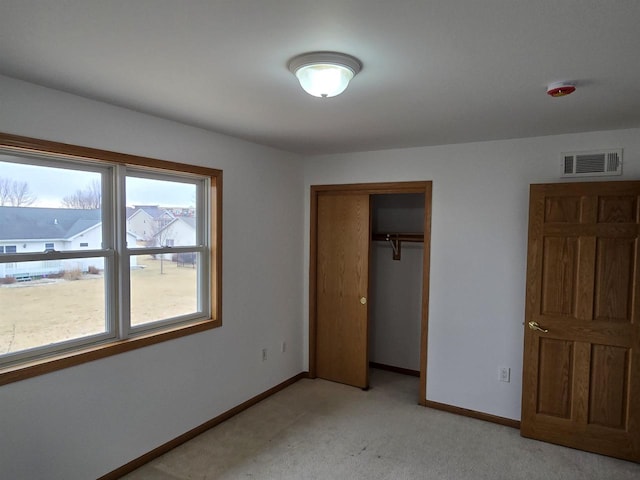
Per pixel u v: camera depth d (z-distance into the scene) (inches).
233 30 60.2
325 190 169.0
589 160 122.6
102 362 98.8
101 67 75.0
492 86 83.6
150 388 110.8
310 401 152.3
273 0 51.6
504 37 61.7
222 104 97.7
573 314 120.3
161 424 114.1
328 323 172.7
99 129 96.2
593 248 117.3
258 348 150.2
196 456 113.9
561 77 78.2
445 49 66.2
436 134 127.2
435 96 90.1
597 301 117.7
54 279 93.5
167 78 80.2
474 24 57.7
